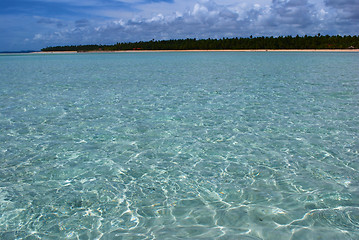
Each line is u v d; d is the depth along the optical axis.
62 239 2.97
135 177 4.36
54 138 6.12
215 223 3.19
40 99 10.31
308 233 2.97
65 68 25.16
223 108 8.70
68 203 3.64
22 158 5.08
